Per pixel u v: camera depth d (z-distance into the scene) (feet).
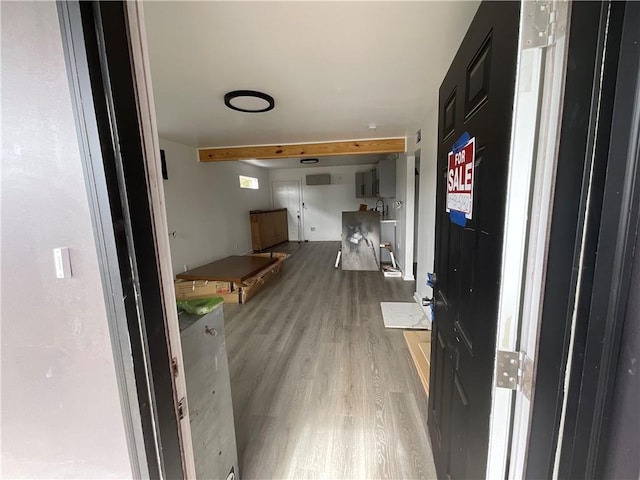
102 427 2.22
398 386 6.39
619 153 1.51
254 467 4.56
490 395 2.32
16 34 1.74
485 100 2.45
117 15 1.72
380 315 10.40
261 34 4.72
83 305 2.00
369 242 16.58
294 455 4.75
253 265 14.73
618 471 1.69
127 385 2.01
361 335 8.90
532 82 1.82
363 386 6.42
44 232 1.94
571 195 1.70
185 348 3.14
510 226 2.01
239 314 10.82
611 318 1.62
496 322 2.18
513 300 2.07
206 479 3.51
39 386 2.26
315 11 4.15
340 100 8.00
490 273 2.31
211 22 4.36
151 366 2.06
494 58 2.25
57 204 1.88
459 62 3.26
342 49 5.24
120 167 1.77
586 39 1.55
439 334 4.34
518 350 2.10
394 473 4.40
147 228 1.98
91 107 1.67
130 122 1.82
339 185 27.37
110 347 2.02
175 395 2.34
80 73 1.64
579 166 1.65
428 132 9.53
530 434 2.06
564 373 1.83
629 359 1.59
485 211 2.44
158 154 2.11
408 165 13.53
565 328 1.79
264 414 5.66
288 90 7.18
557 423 1.90
